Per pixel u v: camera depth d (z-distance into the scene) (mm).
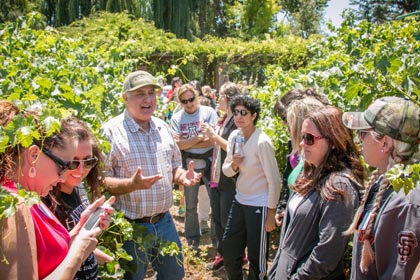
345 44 4762
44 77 3188
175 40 13766
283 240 2477
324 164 2297
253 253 3607
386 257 1627
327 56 4695
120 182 2824
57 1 21344
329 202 2197
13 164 1497
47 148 1551
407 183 1381
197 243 5262
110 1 20562
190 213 5289
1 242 1350
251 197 3605
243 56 13891
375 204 1689
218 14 34281
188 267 4758
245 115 3533
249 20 31672
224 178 4191
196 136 5223
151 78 3082
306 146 2332
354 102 3463
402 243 1561
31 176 1536
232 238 3730
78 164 2160
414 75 2902
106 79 3873
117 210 3006
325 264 2168
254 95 5156
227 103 4582
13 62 3586
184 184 3219
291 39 14094
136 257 2980
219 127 4855
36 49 3975
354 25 5066
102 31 11523
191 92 5238
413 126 1604
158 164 3121
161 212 3125
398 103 1664
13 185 1491
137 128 3098
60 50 3973
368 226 1705
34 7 22469
